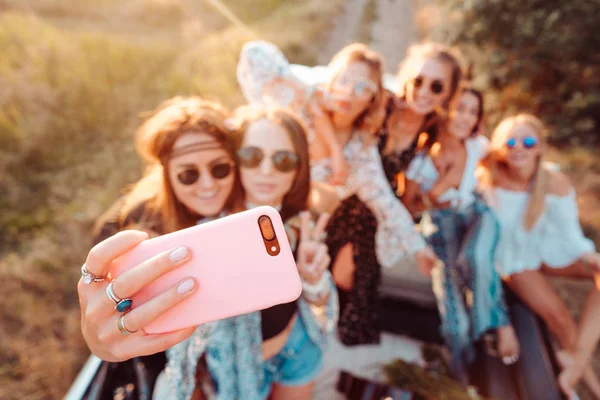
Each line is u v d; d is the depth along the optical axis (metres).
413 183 2.46
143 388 1.73
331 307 1.60
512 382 2.15
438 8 7.61
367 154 2.10
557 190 2.27
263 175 1.31
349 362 2.29
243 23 9.16
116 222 1.45
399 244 2.29
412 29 9.05
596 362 2.73
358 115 1.99
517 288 2.41
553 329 2.33
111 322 0.91
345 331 2.31
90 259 0.89
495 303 2.28
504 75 5.75
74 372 2.78
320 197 1.86
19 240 3.68
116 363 1.82
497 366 2.23
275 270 1.01
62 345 2.92
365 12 10.59
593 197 4.46
